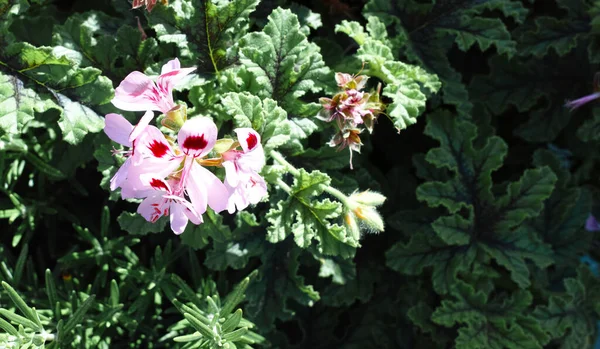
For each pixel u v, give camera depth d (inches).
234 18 18.2
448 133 21.1
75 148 19.9
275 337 21.4
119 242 19.6
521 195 21.1
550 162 22.5
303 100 19.9
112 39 18.8
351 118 17.4
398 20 20.7
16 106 17.5
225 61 18.4
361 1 21.9
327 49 20.7
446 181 21.6
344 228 17.5
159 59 19.3
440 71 21.0
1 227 20.6
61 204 20.7
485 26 21.0
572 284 21.8
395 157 23.0
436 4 21.0
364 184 21.0
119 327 19.4
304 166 19.3
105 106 17.9
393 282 22.0
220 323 17.8
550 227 22.6
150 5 17.3
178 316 20.0
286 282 19.6
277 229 17.8
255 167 15.8
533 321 21.1
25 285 19.3
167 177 15.6
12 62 17.7
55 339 17.9
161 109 16.1
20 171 19.4
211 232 18.3
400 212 21.5
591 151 22.9
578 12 22.2
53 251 20.3
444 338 21.5
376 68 19.1
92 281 20.4
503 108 22.5
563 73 22.7
